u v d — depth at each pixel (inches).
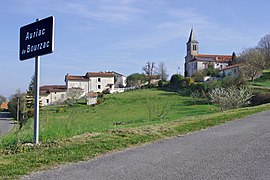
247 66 2854.3
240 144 362.0
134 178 232.1
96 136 390.9
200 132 464.4
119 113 1665.8
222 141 383.9
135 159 292.5
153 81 3668.8
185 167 263.0
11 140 386.3
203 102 2048.5
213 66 4205.2
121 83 4566.9
